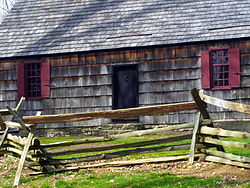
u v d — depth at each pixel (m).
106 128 14.55
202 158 6.55
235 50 13.24
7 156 9.35
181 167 6.39
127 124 14.23
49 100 15.33
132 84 14.63
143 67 14.37
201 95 6.34
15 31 16.75
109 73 14.75
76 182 5.88
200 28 14.05
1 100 15.80
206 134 6.56
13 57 15.46
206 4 15.09
